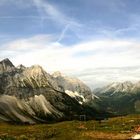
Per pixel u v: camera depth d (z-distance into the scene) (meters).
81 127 105.69
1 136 83.69
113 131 88.69
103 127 102.19
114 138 74.25
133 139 71.50
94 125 113.94
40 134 88.56
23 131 120.44
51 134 87.00
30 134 91.94
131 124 112.44
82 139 73.75
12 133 108.25
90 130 93.19
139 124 110.12
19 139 79.44
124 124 113.75
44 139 78.81
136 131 85.12
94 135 80.44
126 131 87.25
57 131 95.44
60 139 76.44
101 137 76.44
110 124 118.12
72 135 82.19
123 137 75.62
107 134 82.00
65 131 93.06
